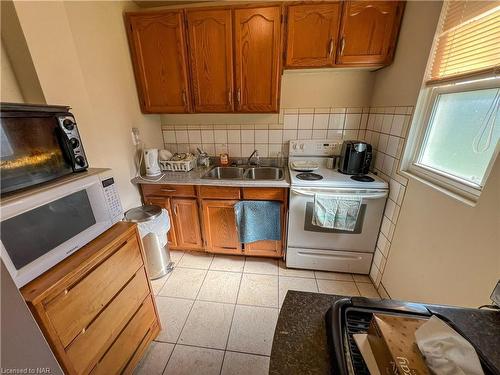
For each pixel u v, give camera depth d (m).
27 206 0.75
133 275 1.17
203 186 1.90
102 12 1.54
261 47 1.68
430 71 1.29
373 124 1.94
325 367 0.49
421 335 0.46
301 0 1.57
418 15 1.36
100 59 1.53
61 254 0.86
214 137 2.31
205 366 1.28
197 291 1.81
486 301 0.88
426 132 1.37
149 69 1.84
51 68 1.20
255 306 1.66
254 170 2.27
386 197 1.68
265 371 1.26
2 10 1.03
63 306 0.79
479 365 0.41
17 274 0.72
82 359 0.87
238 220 1.91
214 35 1.69
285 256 2.06
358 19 1.56
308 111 2.11
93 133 1.49
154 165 1.98
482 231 0.91
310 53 1.67
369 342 0.50
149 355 1.34
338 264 1.94
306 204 1.76
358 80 1.97
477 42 1.00
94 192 1.03
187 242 2.14
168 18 1.68
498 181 0.84
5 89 1.12
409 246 1.41
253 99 1.83
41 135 0.88
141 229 1.64
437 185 1.22
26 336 0.65
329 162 2.08
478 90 1.03
